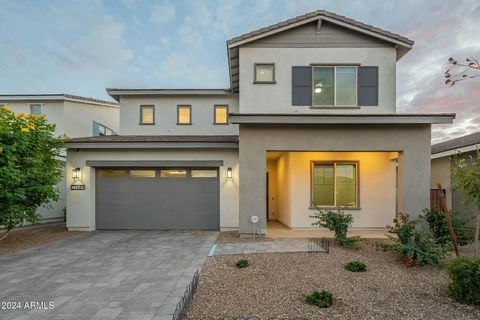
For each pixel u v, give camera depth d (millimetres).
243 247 7461
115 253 7191
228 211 10477
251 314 3777
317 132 8820
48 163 9625
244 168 8828
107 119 18125
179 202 10734
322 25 9727
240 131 8859
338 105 9578
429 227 7523
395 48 9641
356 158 10297
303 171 10305
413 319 3660
